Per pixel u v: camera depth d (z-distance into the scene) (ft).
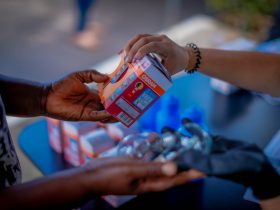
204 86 5.40
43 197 2.05
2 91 2.95
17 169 2.67
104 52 11.04
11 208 2.01
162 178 2.13
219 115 4.88
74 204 2.12
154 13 12.95
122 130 3.75
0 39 11.51
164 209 3.56
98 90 3.26
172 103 4.05
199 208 3.58
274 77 3.60
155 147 2.49
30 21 12.44
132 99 2.87
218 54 3.56
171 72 3.41
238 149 2.19
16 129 4.88
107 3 13.46
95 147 3.71
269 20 8.22
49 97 3.06
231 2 8.68
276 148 4.10
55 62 10.61
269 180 2.10
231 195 3.72
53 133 4.24
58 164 4.20
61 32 11.90
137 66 2.86
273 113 4.95
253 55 3.63
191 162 2.03
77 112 3.11
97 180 2.08
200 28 7.97
